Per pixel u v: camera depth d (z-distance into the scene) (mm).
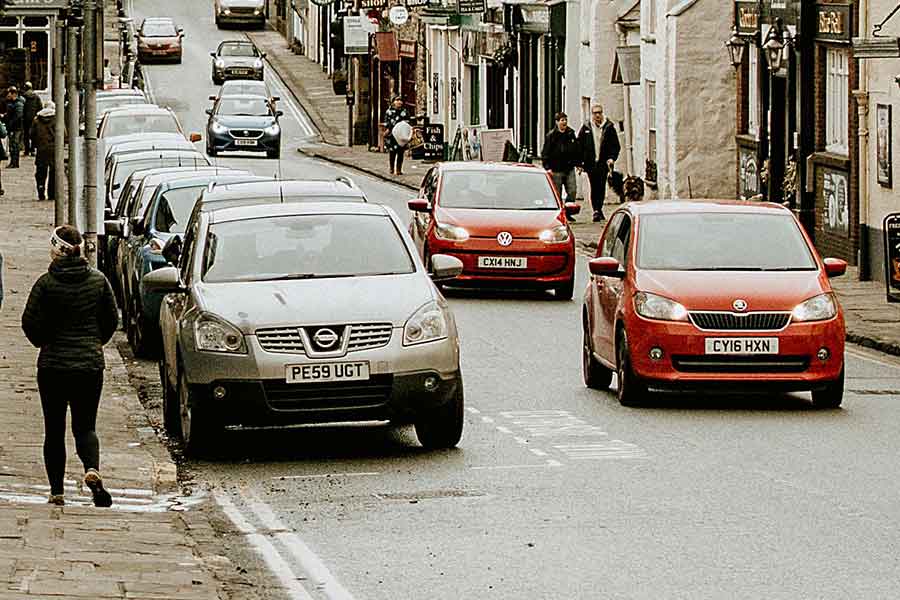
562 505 20781
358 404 23891
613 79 78250
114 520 19312
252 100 103375
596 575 17078
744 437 25766
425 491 21875
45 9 42500
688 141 70562
